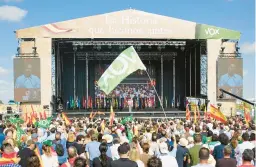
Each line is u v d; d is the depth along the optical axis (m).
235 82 52.53
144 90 61.25
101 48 56.47
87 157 12.07
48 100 52.00
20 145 14.50
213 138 12.41
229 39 53.28
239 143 12.68
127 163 9.05
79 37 52.28
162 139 12.97
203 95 54.38
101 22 52.50
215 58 53.38
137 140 13.03
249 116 25.80
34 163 8.11
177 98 60.72
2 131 17.92
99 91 60.16
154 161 7.45
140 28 52.78
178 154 11.68
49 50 52.09
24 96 51.38
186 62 59.75
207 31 52.81
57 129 17.56
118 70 19.23
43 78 52.12
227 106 52.69
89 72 60.03
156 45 55.16
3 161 8.95
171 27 52.91
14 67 51.41
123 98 60.72
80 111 56.03
